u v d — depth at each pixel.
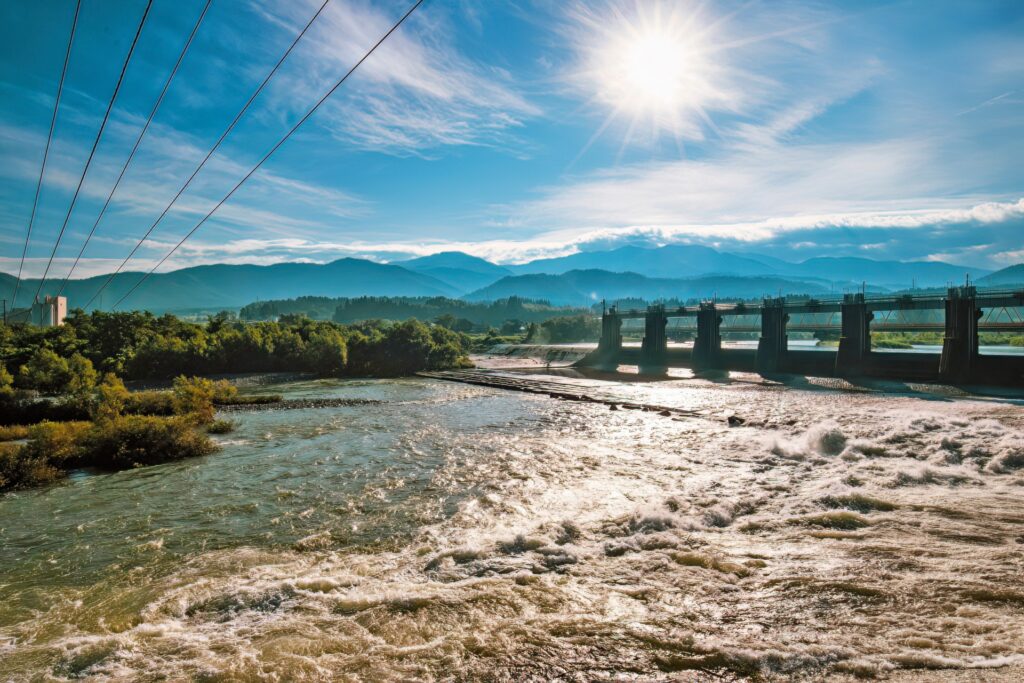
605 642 13.96
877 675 11.93
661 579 17.58
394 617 15.65
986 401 58.53
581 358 142.38
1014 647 12.73
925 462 31.02
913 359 78.62
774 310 97.31
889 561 17.92
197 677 12.86
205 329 135.62
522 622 15.15
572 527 22.47
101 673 13.20
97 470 35.00
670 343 187.62
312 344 116.81
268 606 16.75
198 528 24.31
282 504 27.58
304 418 56.31
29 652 14.35
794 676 12.12
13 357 94.44
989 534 19.97
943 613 14.57
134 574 19.61
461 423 52.28
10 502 28.47
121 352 106.00
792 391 74.00
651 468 33.00
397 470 34.03
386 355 121.69
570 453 37.94
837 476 29.06
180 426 39.72
